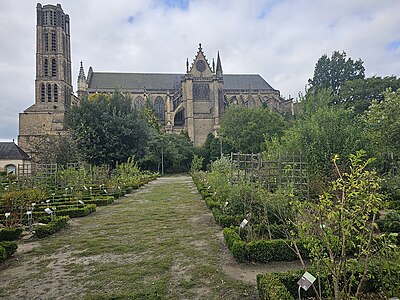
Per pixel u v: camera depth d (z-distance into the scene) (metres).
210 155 61.03
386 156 17.53
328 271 4.61
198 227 11.45
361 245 4.59
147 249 8.91
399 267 4.31
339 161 15.38
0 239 10.16
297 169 14.90
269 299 4.74
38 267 7.73
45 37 65.19
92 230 11.59
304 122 18.64
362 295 5.33
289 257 7.70
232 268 7.27
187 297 5.82
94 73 77.31
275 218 9.90
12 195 13.85
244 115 55.28
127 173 29.67
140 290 6.16
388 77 45.66
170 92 76.25
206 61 72.44
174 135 63.50
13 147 56.28
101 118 40.66
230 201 11.92
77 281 6.75
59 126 62.50
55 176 22.72
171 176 54.91
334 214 4.34
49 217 12.40
